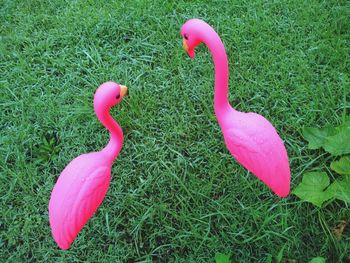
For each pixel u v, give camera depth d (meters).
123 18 2.74
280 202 2.00
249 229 1.95
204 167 2.17
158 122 2.33
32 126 2.34
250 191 2.05
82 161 1.64
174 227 2.02
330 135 2.12
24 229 2.02
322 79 2.41
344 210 1.96
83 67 2.54
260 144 1.61
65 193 1.58
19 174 2.14
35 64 2.60
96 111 1.64
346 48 2.50
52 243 1.99
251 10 2.70
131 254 1.96
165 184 2.12
